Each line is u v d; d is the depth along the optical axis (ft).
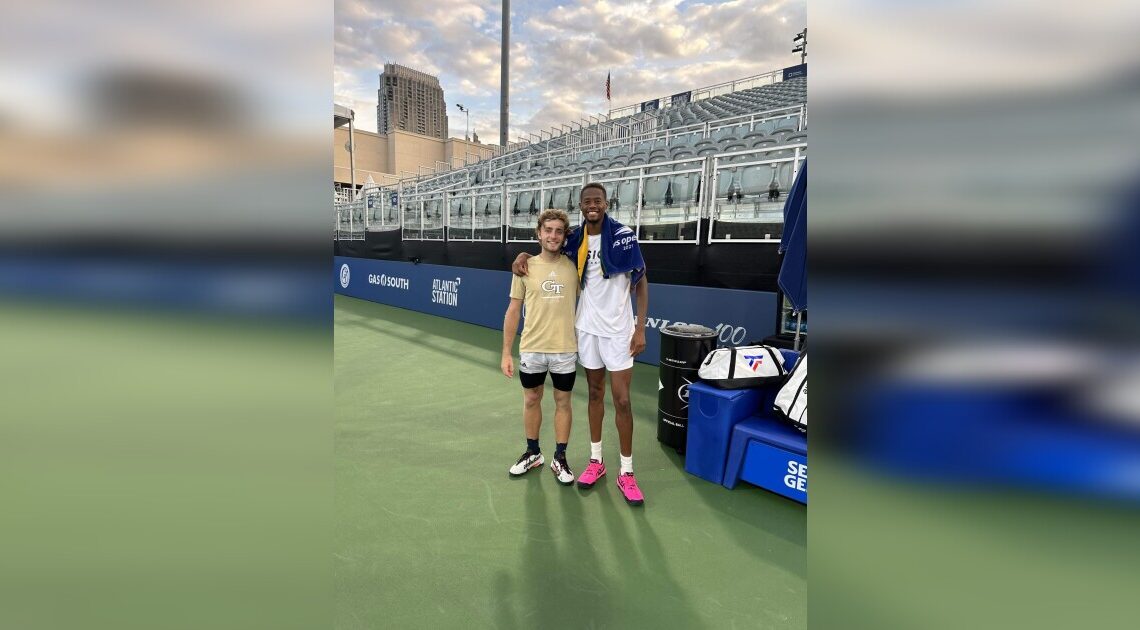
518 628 5.86
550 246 8.78
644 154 29.55
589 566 6.97
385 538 7.59
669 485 9.24
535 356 9.21
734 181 20.66
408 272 31.81
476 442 11.18
